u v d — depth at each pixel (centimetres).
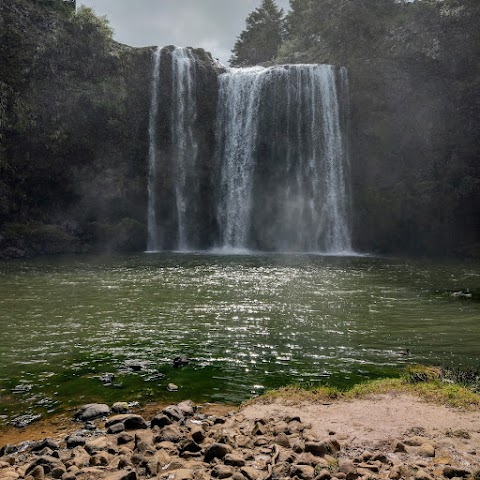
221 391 864
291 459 573
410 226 3969
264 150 4384
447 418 716
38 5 3856
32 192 3788
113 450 615
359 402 787
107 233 4028
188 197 4416
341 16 4631
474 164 3797
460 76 3856
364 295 1819
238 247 4425
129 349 1120
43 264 2900
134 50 4234
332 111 4266
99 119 3966
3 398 835
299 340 1198
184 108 4366
